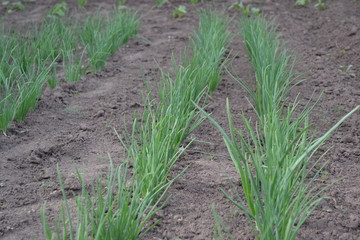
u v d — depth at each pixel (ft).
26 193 10.64
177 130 11.59
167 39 20.89
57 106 14.93
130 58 18.86
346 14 23.65
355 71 17.57
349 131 13.47
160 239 9.20
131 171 11.41
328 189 10.76
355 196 10.52
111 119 14.11
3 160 11.96
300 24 22.63
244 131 13.39
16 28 22.34
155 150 10.20
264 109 12.93
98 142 12.87
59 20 20.85
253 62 16.51
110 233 8.31
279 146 9.91
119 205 8.87
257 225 9.25
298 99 15.35
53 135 13.21
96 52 17.16
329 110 14.71
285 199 8.82
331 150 12.41
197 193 10.64
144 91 15.94
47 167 11.73
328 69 17.70
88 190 10.63
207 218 9.81
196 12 24.75
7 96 13.12
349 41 20.18
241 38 20.97
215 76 15.72
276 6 25.36
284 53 15.75
